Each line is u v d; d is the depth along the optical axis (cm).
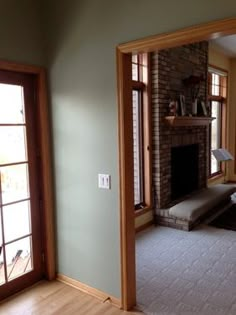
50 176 284
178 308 244
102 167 246
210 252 350
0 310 246
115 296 252
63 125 269
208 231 416
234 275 296
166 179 447
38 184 284
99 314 239
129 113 233
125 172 233
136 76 409
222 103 698
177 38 192
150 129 421
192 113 498
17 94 262
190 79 469
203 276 295
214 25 176
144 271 306
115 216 243
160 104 420
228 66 693
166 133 439
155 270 308
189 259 333
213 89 660
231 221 453
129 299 246
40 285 285
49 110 278
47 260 292
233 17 169
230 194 545
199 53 526
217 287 274
